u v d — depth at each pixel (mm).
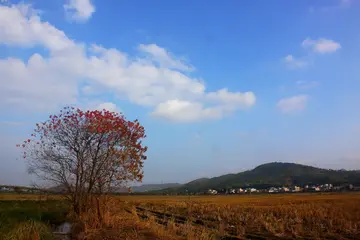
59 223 19812
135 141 19812
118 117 19688
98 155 19094
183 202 61031
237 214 31703
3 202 28359
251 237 18516
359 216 29812
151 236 14312
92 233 14188
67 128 19391
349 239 18141
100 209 17219
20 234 11680
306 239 17922
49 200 27656
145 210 36812
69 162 19578
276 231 20438
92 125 19078
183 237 15117
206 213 35844
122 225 16328
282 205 49469
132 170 19219
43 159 19656
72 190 19406
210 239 15289
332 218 26922
